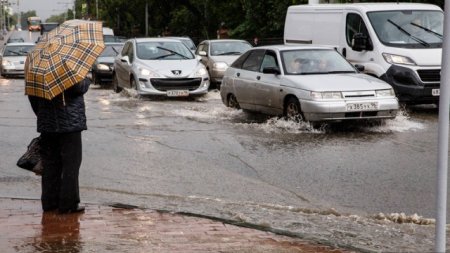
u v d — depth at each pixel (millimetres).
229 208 7969
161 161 11328
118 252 6086
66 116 7148
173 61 22062
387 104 14297
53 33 7227
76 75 6848
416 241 6609
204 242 6430
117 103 20469
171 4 65188
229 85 17656
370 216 7906
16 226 6961
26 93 7039
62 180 7391
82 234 6672
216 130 14688
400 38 17844
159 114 17641
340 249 6246
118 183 9633
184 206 8039
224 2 51531
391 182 9766
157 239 6523
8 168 10586
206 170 10648
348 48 18672
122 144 12922
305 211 8016
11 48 36562
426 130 14398
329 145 12711
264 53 16562
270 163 11180
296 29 20672
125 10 80625
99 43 7164
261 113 16734
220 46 27562
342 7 19109
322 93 14094
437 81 17172
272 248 6250
